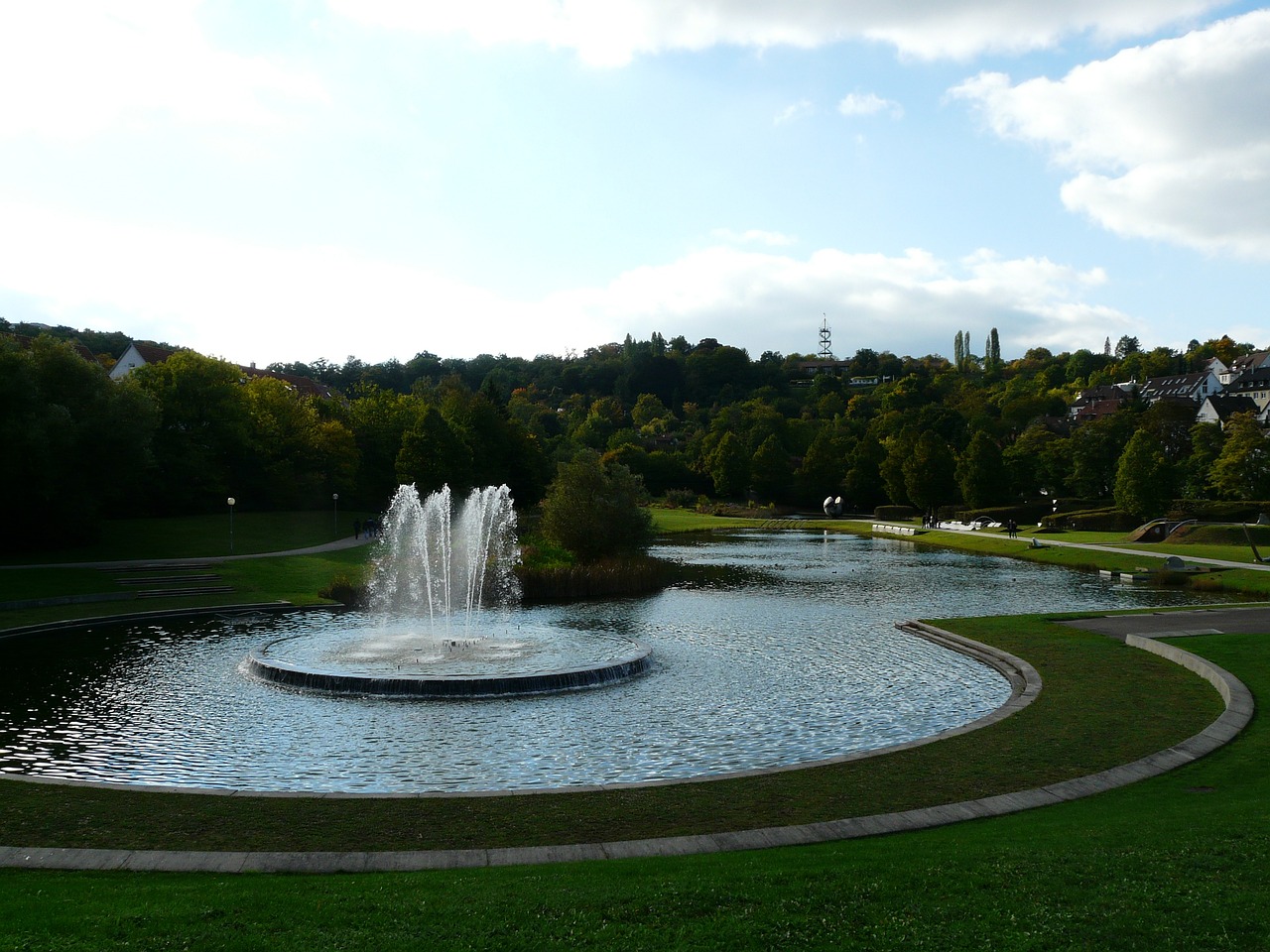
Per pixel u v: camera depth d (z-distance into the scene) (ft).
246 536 216.74
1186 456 321.73
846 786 52.29
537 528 223.51
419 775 61.21
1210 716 67.62
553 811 48.01
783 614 135.13
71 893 33.68
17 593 133.59
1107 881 32.94
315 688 86.33
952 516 342.23
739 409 604.49
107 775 61.21
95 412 179.32
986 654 97.96
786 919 30.19
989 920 29.81
